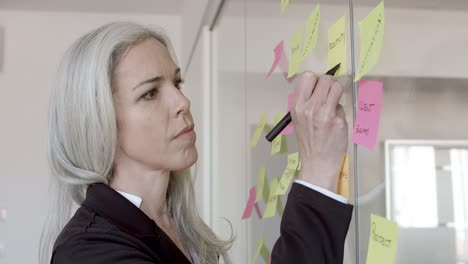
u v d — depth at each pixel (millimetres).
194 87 2459
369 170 641
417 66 543
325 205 679
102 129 821
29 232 2930
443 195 484
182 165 884
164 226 996
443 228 489
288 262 670
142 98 846
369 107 644
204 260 1092
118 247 729
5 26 3016
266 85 1168
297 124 743
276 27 1093
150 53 861
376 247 611
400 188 560
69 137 851
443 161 488
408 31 559
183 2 2910
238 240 1488
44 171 2973
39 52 3033
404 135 557
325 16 818
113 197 815
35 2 2889
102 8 3025
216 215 1949
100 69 816
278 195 1029
